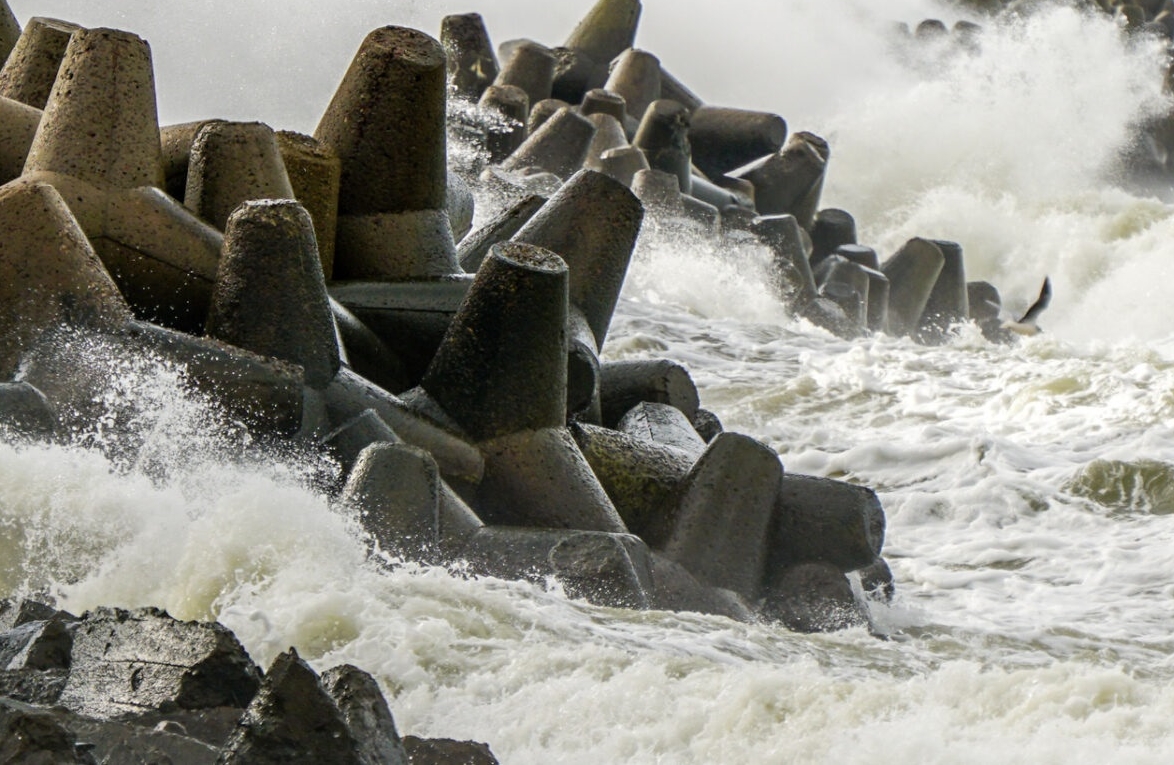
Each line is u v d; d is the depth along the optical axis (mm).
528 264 38531
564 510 37875
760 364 76688
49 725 19141
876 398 70938
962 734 25297
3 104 42000
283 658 20344
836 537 39031
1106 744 24656
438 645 28109
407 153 43719
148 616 23250
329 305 37906
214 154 40656
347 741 20000
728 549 38062
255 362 35188
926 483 58188
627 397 46250
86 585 30047
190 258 38500
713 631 32500
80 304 35562
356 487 33719
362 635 28234
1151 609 44812
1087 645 40062
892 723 25453
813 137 108125
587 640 29609
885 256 147250
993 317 107312
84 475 31469
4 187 36469
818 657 32469
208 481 33719
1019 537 52188
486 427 38625
